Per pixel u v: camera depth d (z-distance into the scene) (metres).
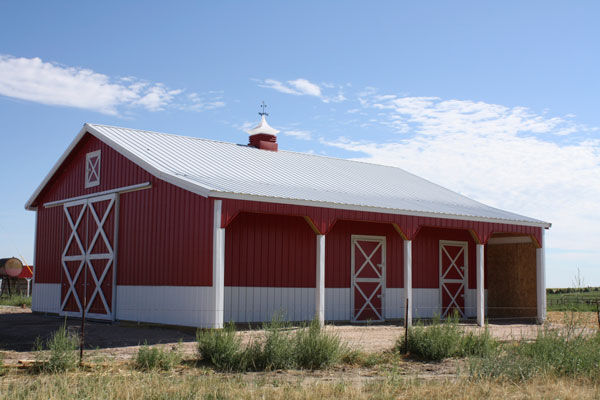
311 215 16.36
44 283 22.47
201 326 15.21
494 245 24.58
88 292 19.92
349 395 8.15
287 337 11.12
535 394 8.30
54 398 7.62
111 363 10.39
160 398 7.82
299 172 21.08
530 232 21.64
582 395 8.25
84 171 21.08
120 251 18.83
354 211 17.30
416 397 8.09
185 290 15.93
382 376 9.98
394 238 21.53
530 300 23.11
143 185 17.84
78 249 20.69
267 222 18.30
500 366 9.81
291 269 18.70
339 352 11.23
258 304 17.81
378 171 25.73
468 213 20.31
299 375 9.99
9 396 7.71
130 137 20.16
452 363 11.38
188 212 16.09
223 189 15.23
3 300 29.81
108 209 19.41
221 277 14.92
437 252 23.00
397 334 15.89
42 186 22.69
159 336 14.72
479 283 19.72
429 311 22.39
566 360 10.27
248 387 8.57
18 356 11.39
